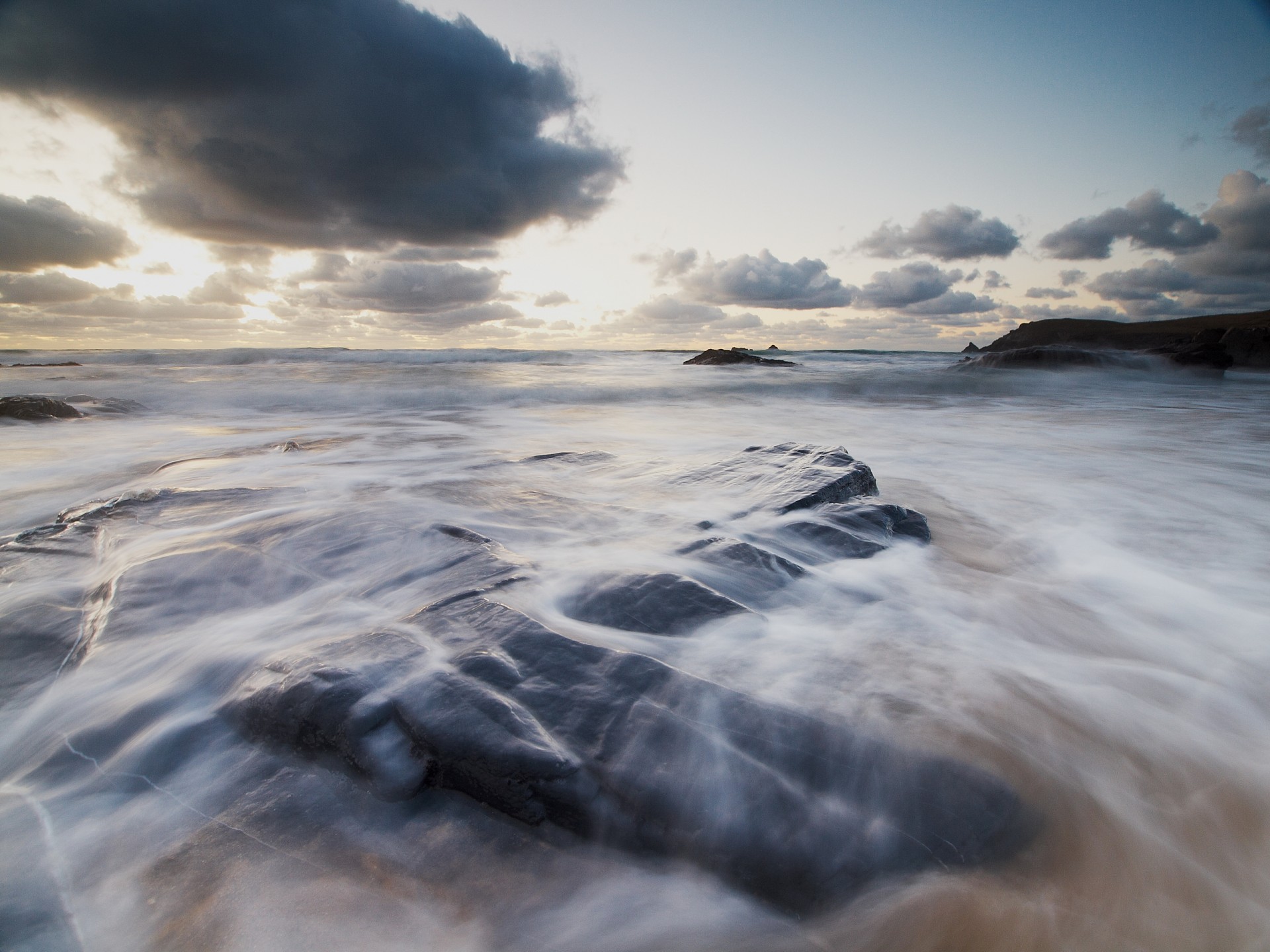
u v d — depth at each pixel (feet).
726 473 15.97
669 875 5.11
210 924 4.59
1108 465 23.58
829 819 5.25
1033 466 23.24
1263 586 11.69
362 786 5.81
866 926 4.72
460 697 6.14
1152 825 5.67
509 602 8.07
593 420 38.34
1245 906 5.05
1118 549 13.78
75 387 53.01
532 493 14.10
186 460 20.92
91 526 12.07
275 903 4.75
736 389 58.54
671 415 40.93
